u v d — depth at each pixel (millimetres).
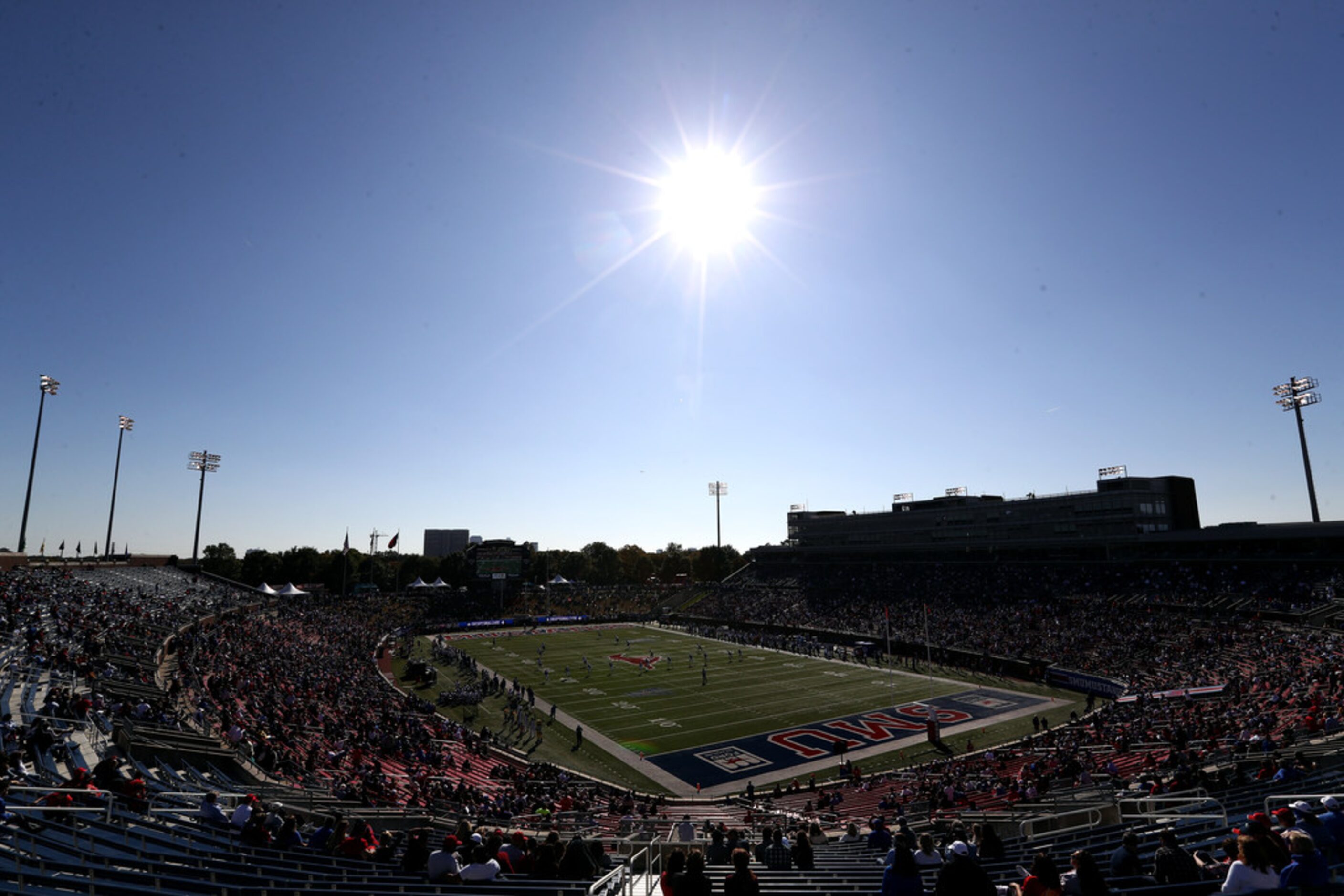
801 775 39594
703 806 34219
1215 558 74188
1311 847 6395
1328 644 50531
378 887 9727
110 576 67562
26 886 7848
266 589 83438
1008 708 53281
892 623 82875
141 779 14781
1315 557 66688
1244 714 35875
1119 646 62094
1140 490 84938
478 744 42656
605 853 14680
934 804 28625
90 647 35469
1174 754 27047
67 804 12195
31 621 38250
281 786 22781
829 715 51500
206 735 26016
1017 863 12680
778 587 112438
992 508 99188
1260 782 19391
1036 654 65188
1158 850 8117
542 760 42125
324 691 45469
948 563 99875
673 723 49688
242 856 11758
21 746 18812
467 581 130125
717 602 112250
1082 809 18562
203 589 75125
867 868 13062
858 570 109500
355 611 94562
